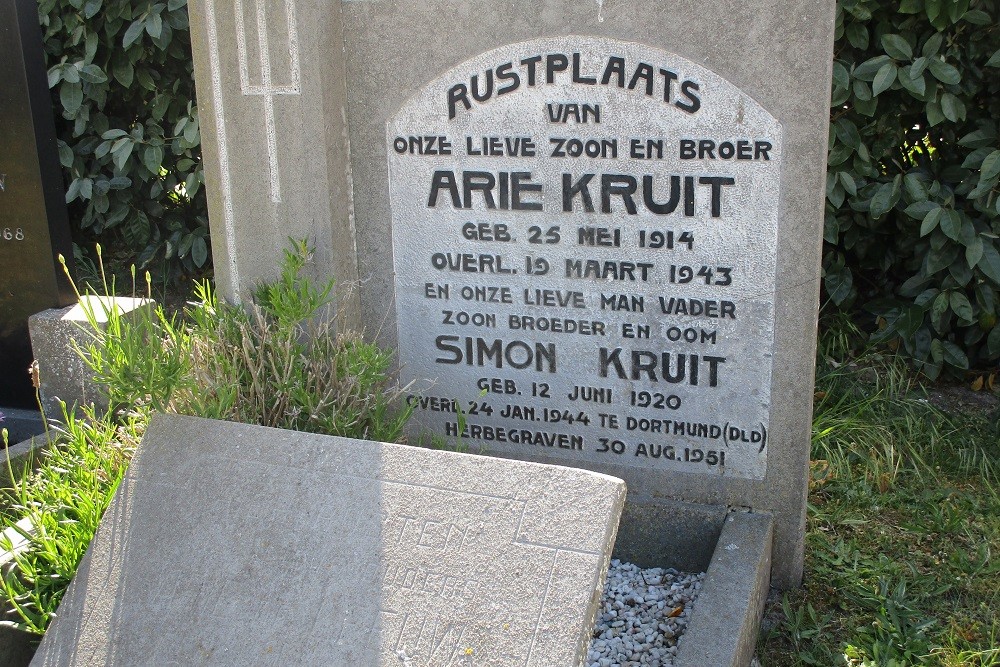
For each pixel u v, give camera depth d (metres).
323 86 3.04
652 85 2.85
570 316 3.13
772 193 2.80
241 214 3.24
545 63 2.94
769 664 2.75
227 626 2.28
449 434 3.38
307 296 2.93
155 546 2.43
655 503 3.13
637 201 2.96
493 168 3.09
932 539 3.29
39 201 4.04
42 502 2.99
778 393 2.95
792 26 2.67
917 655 2.71
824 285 4.50
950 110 3.92
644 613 2.89
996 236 3.88
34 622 2.58
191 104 4.81
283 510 2.39
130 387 2.71
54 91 5.16
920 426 3.90
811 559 3.19
